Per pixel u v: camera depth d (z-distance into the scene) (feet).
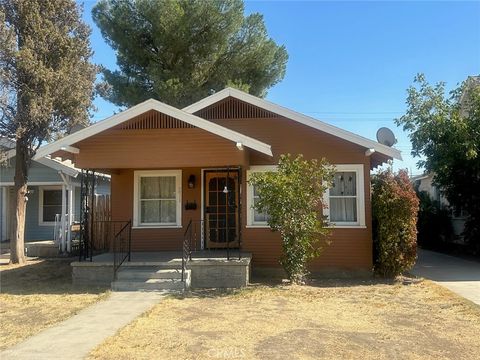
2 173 60.59
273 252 43.27
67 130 52.60
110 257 42.91
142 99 75.46
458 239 68.49
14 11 49.57
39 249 58.18
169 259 40.34
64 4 51.39
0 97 48.67
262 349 21.39
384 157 46.03
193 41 73.26
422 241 71.51
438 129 53.21
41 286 39.11
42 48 49.85
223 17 73.05
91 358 20.47
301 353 20.83
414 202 40.70
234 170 47.42
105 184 77.05
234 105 45.09
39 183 60.85
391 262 40.60
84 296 34.55
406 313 28.37
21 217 53.06
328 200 43.24
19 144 52.08
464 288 36.35
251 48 77.20
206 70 73.61
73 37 51.85
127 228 47.26
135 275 37.55
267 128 44.42
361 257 42.52
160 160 39.14
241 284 37.68
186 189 47.62
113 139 39.60
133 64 77.05
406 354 20.76
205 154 38.96
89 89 53.67
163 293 35.06
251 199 43.93
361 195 42.98
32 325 26.43
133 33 73.82
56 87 50.11
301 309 29.43
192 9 70.79
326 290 35.83
